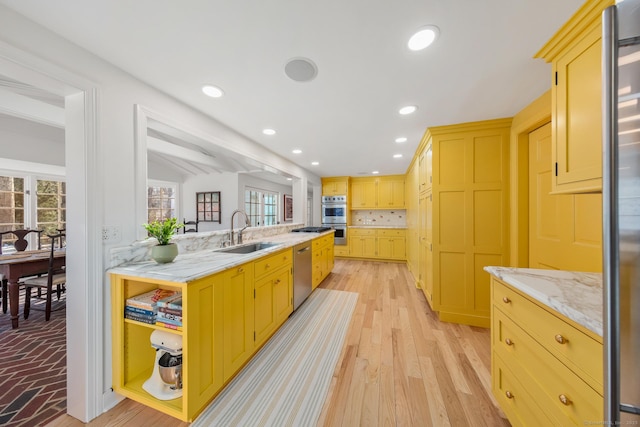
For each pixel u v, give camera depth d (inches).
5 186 127.4
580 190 41.4
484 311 90.2
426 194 109.1
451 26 42.1
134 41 45.7
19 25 39.1
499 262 88.2
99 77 50.1
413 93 66.9
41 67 41.4
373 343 79.1
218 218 202.4
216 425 48.0
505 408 47.1
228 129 92.9
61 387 57.6
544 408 35.9
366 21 41.0
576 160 42.3
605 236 22.0
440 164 94.7
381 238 214.2
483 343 78.7
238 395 56.1
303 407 52.6
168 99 66.6
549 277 45.6
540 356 37.2
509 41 45.9
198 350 48.3
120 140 54.0
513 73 56.9
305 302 117.0
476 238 90.9
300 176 174.4
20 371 63.4
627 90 21.6
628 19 21.6
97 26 41.8
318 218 227.8
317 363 68.4
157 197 194.7
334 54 50.1
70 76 45.1
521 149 81.4
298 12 39.0
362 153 135.9
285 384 59.8
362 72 56.6
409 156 144.3
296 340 81.3
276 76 58.1
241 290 64.1
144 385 52.1
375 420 49.3
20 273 89.4
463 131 91.3
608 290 21.8
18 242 115.7
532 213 79.2
